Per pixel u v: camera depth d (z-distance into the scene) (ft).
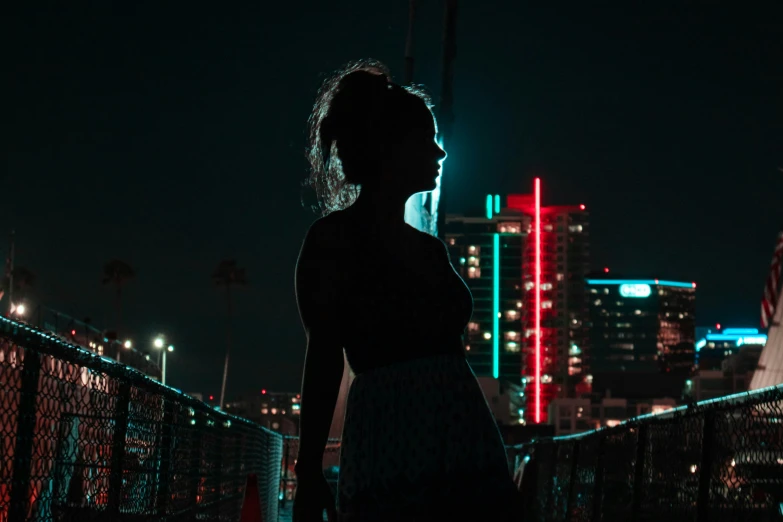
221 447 29.60
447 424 7.61
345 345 7.95
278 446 54.60
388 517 7.47
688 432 15.89
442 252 8.51
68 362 12.05
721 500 13.80
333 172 8.98
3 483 9.71
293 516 7.84
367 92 8.45
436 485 7.47
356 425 7.73
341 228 8.10
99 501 13.85
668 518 17.07
